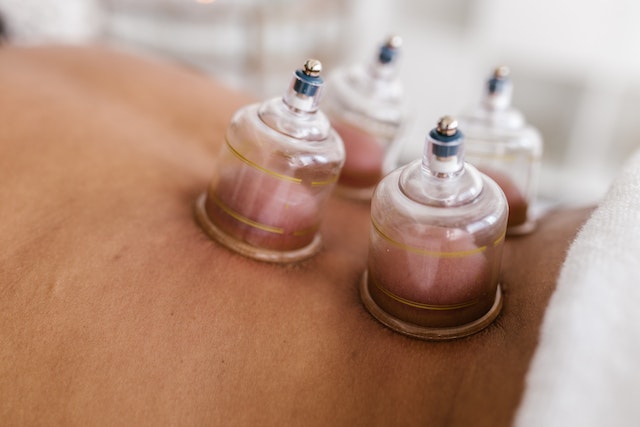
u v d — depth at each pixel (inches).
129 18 26.4
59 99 16.5
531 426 9.8
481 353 12.0
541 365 10.5
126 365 11.7
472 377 11.6
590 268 11.3
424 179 12.3
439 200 12.2
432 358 12.1
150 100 18.0
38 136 15.0
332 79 16.9
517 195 15.1
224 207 13.7
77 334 11.9
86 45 20.6
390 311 12.8
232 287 12.9
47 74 18.0
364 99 16.2
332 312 12.9
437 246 12.0
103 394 11.4
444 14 37.5
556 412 9.8
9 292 12.2
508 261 14.3
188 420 11.3
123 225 13.6
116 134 15.9
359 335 12.5
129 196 14.3
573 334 10.5
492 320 12.7
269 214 13.4
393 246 12.4
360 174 16.4
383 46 16.3
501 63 37.9
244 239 13.6
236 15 26.4
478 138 15.1
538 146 15.6
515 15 36.5
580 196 37.0
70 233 13.2
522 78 38.0
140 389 11.5
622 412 9.9
